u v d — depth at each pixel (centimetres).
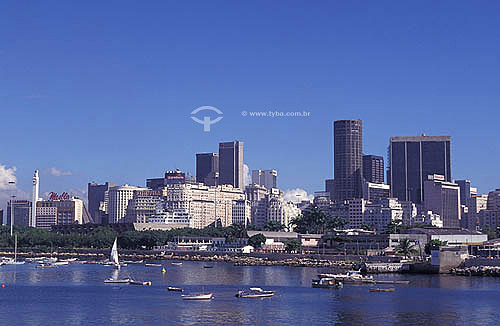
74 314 18500
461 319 17675
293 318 17800
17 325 17000
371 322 17262
